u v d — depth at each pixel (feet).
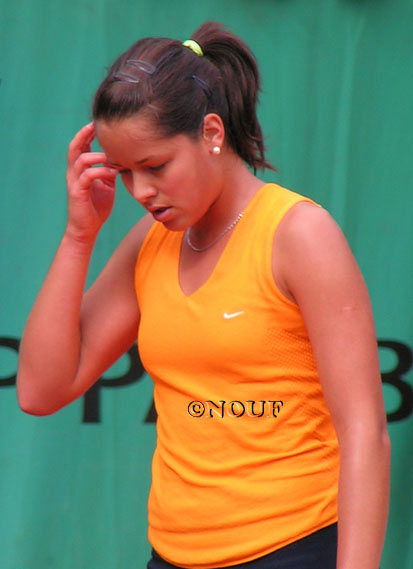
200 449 21.09
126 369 34.99
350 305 19.72
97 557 35.14
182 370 21.20
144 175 20.26
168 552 21.88
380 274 35.09
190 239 22.08
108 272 24.43
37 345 23.56
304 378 20.67
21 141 34.35
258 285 20.29
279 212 20.44
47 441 34.78
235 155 21.59
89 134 23.02
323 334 19.76
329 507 20.90
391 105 34.76
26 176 34.42
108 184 23.50
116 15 34.30
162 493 21.97
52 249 34.60
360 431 19.38
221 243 21.27
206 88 20.57
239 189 21.42
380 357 35.12
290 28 34.47
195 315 20.76
